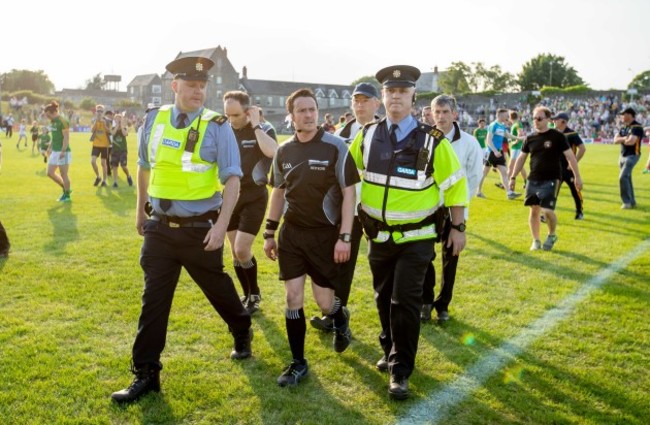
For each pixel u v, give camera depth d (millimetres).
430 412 3465
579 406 3521
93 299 5375
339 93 100125
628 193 11008
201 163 3650
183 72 3629
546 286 5969
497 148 12570
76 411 3414
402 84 3668
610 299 5516
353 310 5254
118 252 7160
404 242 3723
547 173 7316
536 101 60406
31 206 10539
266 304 5441
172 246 3678
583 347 4379
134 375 3799
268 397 3617
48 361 4035
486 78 85312
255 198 4961
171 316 4992
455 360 4199
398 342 3688
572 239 8203
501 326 4859
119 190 13070
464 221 3791
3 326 4688
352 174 3797
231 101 4777
